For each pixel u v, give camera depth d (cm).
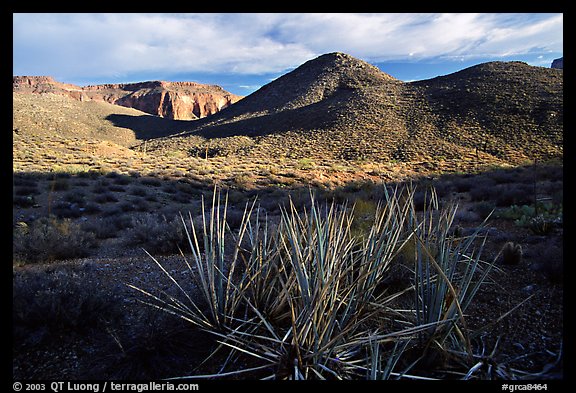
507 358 288
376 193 1243
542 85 5066
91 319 338
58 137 4659
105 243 765
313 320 271
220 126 7919
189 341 315
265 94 10206
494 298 394
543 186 1297
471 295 314
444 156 3741
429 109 5381
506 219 848
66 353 303
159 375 279
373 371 249
